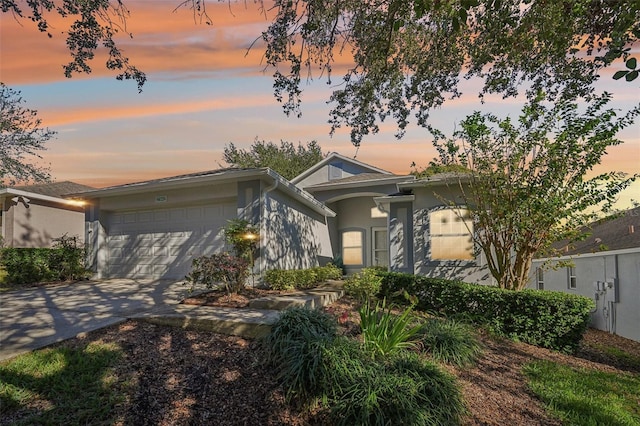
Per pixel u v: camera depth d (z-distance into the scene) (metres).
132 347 4.62
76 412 3.28
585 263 11.05
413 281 8.23
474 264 10.19
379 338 4.47
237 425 3.40
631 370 6.00
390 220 11.61
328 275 11.82
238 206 9.48
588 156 7.30
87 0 4.57
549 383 4.86
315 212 14.65
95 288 9.27
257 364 4.29
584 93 5.78
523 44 5.13
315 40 5.29
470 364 5.08
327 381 3.72
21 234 14.96
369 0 5.05
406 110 6.61
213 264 7.01
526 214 7.60
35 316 6.07
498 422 3.79
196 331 5.23
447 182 10.07
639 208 9.56
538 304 6.75
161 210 11.13
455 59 5.95
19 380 3.67
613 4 3.95
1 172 15.91
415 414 3.37
